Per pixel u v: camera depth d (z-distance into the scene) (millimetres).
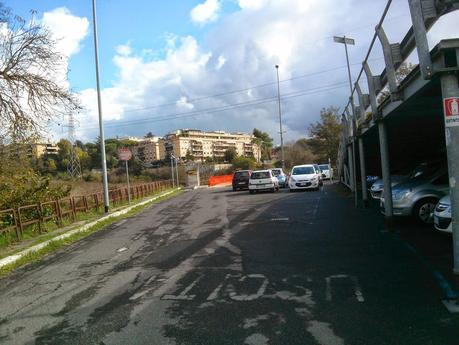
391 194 11289
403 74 10062
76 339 5219
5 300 7320
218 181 54281
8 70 16594
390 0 7242
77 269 9344
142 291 7086
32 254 11352
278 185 31016
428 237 9664
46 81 17016
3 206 14516
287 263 8273
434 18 5855
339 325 5016
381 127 11422
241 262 8648
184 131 133375
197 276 7770
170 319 5637
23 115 16766
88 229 15688
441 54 5742
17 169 17625
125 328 5449
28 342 5270
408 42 7656
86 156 78438
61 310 6461
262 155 120688
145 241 12383
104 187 21656
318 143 63406
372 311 5387
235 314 5633
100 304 6586
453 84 5715
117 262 9719
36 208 15430
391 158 23094
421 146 19266
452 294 5781
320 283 6762
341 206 17359
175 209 21578
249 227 13398
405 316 5148
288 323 5191
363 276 6973
